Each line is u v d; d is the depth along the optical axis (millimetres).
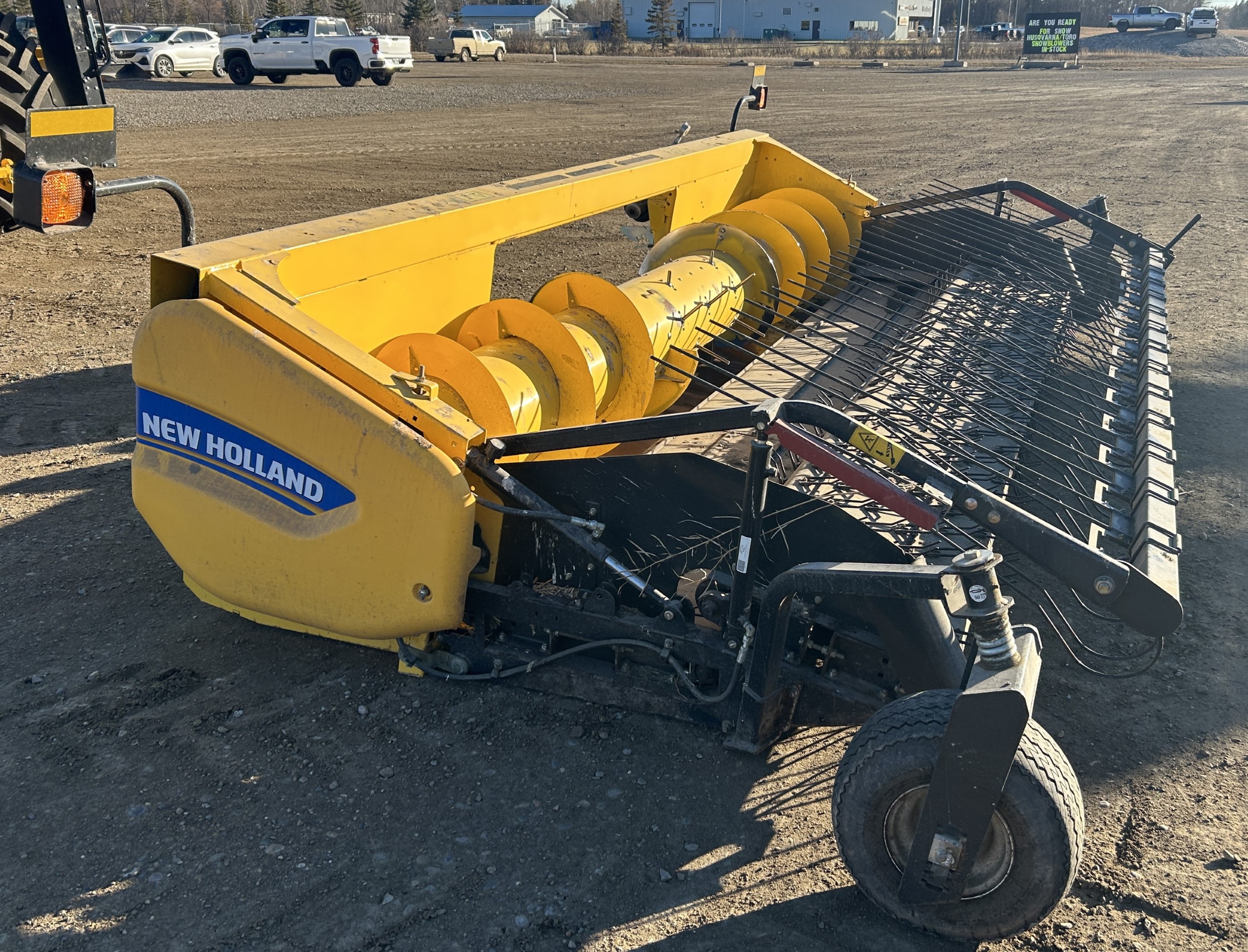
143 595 4234
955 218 6441
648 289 4602
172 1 100375
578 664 3486
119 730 3389
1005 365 4449
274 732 3393
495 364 3645
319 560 3328
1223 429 6180
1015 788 2398
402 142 18406
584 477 3219
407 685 3648
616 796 3135
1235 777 3277
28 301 8570
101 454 5641
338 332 3469
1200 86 34344
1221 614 4254
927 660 2936
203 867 2834
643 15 86812
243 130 19672
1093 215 6207
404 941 2605
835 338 5117
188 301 3178
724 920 2695
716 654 3176
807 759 3322
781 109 25453
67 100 6078
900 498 2672
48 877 2793
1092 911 2736
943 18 105625
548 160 16359
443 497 3055
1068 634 4086
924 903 2561
